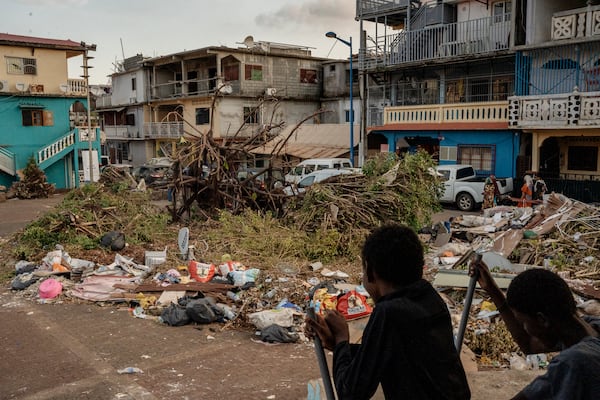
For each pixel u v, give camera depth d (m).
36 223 12.33
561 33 20.19
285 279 9.01
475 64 24.70
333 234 10.78
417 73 26.83
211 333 7.36
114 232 11.61
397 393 2.16
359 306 6.84
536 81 21.48
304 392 5.46
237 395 5.42
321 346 2.45
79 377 5.95
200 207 14.46
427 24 26.31
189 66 41.12
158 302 8.42
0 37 31.00
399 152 24.73
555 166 22.61
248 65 37.69
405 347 2.16
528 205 17.58
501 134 22.78
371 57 28.66
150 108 43.47
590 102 19.05
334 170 19.00
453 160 24.66
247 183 14.04
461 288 7.80
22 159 31.56
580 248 10.35
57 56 31.97
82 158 31.73
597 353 1.99
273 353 6.60
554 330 2.16
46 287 9.05
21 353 6.70
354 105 39.09
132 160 46.34
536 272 2.23
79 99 33.06
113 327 7.62
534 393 2.04
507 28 22.97
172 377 5.90
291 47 41.56
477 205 20.81
